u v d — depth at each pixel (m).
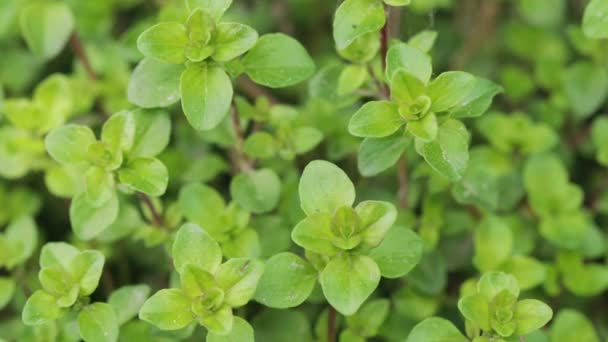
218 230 0.32
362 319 0.32
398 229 0.30
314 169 0.29
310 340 0.32
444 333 0.29
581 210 0.36
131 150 0.31
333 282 0.28
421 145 0.29
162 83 0.30
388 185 0.36
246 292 0.28
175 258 0.29
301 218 0.32
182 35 0.30
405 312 0.33
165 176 0.30
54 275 0.30
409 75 0.29
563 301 0.35
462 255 0.35
